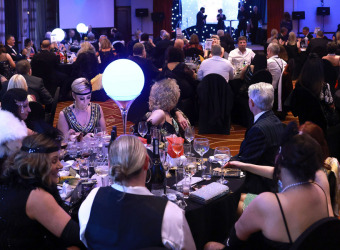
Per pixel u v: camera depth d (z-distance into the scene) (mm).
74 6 15672
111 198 1822
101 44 10023
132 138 1880
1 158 2414
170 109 3518
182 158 2971
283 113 7180
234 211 2756
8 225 1983
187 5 19672
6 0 12977
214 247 2334
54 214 2006
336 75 6078
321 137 2576
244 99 6871
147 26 16922
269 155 3160
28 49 10438
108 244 1777
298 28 16203
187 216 2453
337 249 1623
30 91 6078
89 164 2902
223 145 6039
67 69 9461
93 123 3793
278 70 6891
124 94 2934
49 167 2023
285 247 1710
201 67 6730
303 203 1730
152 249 1511
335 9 16422
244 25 18125
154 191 2588
